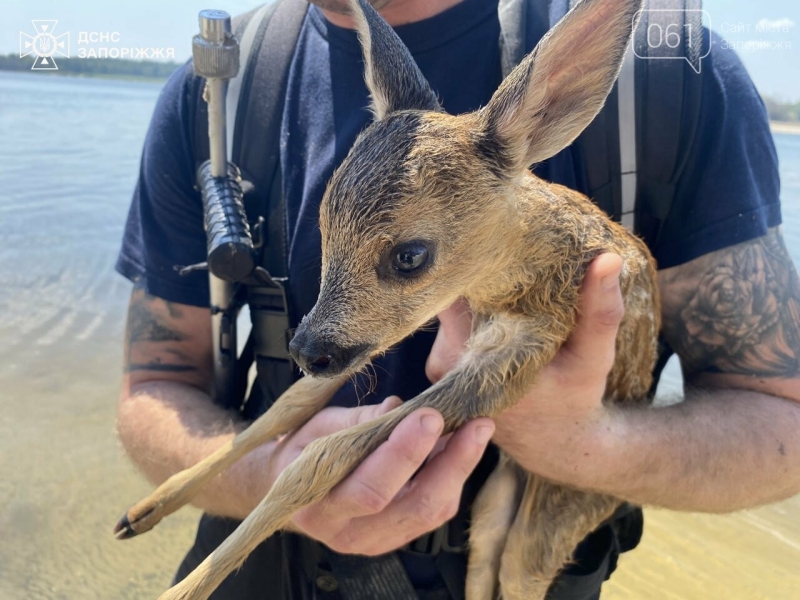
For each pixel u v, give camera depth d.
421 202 0.28
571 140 0.30
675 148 0.34
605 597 0.60
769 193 0.35
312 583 0.37
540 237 0.32
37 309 1.01
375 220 0.28
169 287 0.41
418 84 0.32
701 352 0.37
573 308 0.33
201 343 0.42
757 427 0.35
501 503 0.40
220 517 0.39
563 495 0.40
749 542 0.66
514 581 0.40
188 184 0.41
